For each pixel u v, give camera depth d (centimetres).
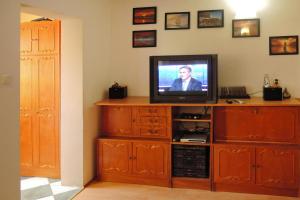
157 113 382
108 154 390
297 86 393
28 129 407
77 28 361
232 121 364
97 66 402
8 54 247
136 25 434
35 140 406
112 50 443
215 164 360
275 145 349
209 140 372
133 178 387
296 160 341
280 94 366
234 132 364
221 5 407
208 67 363
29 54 398
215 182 362
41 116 401
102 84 418
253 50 402
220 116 367
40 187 374
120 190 367
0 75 239
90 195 353
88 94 379
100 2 407
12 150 255
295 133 350
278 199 339
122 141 384
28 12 310
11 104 252
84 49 366
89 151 385
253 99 381
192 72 367
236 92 393
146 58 433
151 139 383
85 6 366
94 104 394
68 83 368
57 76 391
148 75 433
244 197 346
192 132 404
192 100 369
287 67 395
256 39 400
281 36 394
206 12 411
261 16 398
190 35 418
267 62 399
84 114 370
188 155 370
